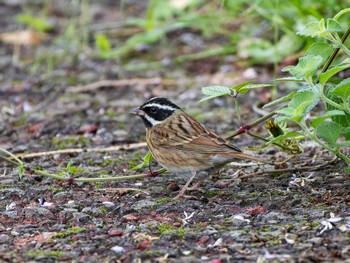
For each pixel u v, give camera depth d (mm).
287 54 16391
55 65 18391
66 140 13695
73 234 9172
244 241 8711
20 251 8641
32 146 13336
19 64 18531
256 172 11227
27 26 21359
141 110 11148
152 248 8617
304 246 8438
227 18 18641
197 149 10508
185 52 18500
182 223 9453
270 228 9094
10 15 22500
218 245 8656
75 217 9734
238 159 10555
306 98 9461
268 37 17734
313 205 9805
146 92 16359
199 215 9695
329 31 9570
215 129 13898
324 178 10789
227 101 15523
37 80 17391
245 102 15359
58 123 14594
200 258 8297
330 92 9492
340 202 9812
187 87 16469
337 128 9688
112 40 19750
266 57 16766
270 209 9859
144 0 23344
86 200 10398
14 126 14570
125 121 14664
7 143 13531
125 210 9945
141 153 12805
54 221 9703
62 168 11945
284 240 8680
